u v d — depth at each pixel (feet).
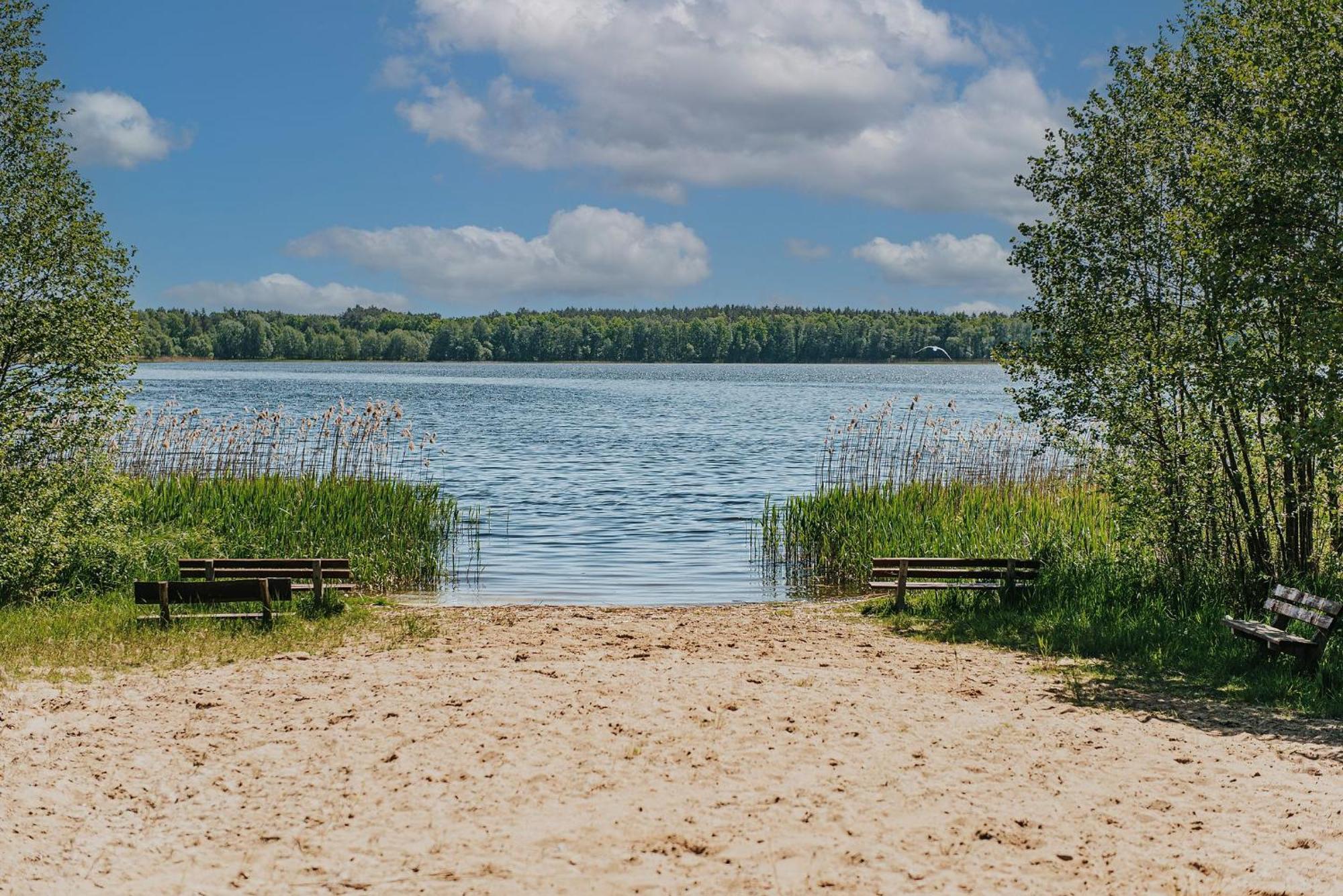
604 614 59.16
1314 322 45.19
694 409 290.35
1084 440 59.26
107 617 52.13
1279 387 46.68
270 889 22.59
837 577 73.51
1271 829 26.21
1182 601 54.08
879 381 564.71
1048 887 22.72
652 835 25.27
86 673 41.55
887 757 31.45
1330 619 41.70
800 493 121.08
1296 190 47.42
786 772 29.89
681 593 68.44
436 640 50.26
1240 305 49.67
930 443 104.17
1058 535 67.21
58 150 58.95
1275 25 49.62
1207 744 34.01
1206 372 51.11
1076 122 58.59
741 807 27.09
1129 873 23.50
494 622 55.72
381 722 34.55
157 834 25.55
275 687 39.60
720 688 39.70
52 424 58.18
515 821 26.22
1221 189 49.57
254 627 51.13
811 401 333.42
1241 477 55.67
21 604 55.93
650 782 28.99
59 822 26.04
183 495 76.48
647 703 37.09
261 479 83.15
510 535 91.61
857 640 51.72
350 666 43.65
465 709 36.14
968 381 558.97
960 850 24.61
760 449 176.35
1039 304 59.21
